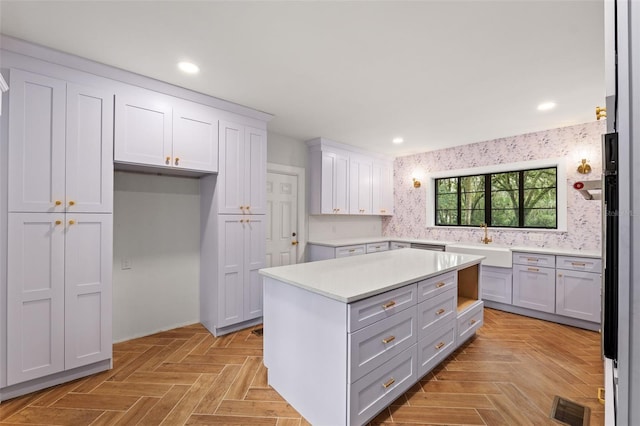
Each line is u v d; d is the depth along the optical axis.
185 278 3.22
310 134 4.08
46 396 1.96
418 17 1.67
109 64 2.19
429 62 2.15
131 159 2.37
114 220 2.76
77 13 1.63
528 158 3.95
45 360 2.01
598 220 3.46
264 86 2.55
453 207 4.89
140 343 2.77
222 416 1.77
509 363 2.40
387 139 4.30
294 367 1.84
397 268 2.22
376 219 5.69
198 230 3.32
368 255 2.91
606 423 0.68
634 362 0.50
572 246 3.63
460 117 3.32
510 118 3.34
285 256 4.23
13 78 1.89
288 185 4.27
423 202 5.14
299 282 1.78
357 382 1.54
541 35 1.81
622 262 0.51
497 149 4.25
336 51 2.02
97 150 2.21
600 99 2.78
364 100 2.84
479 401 1.92
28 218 1.95
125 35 1.84
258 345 2.74
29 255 1.96
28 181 1.95
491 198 4.44
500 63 2.15
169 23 1.73
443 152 4.89
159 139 2.52
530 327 3.20
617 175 0.55
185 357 2.50
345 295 1.51
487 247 3.97
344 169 4.61
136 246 2.90
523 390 2.03
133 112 2.38
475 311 2.74
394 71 2.28
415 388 2.06
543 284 3.41
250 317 3.15
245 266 3.11
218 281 2.92
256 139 3.21
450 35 1.83
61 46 1.96
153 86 2.45
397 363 1.80
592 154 3.48
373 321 1.63
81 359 2.15
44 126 2.00
